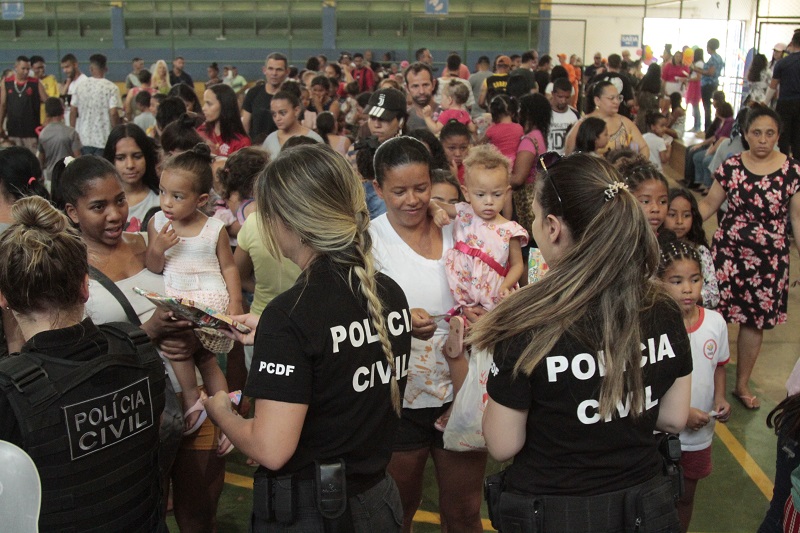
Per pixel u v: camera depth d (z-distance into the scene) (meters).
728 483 4.18
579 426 1.94
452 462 3.00
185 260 3.05
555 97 7.12
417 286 2.93
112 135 3.96
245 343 2.37
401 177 2.78
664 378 2.01
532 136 5.97
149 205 4.07
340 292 2.04
